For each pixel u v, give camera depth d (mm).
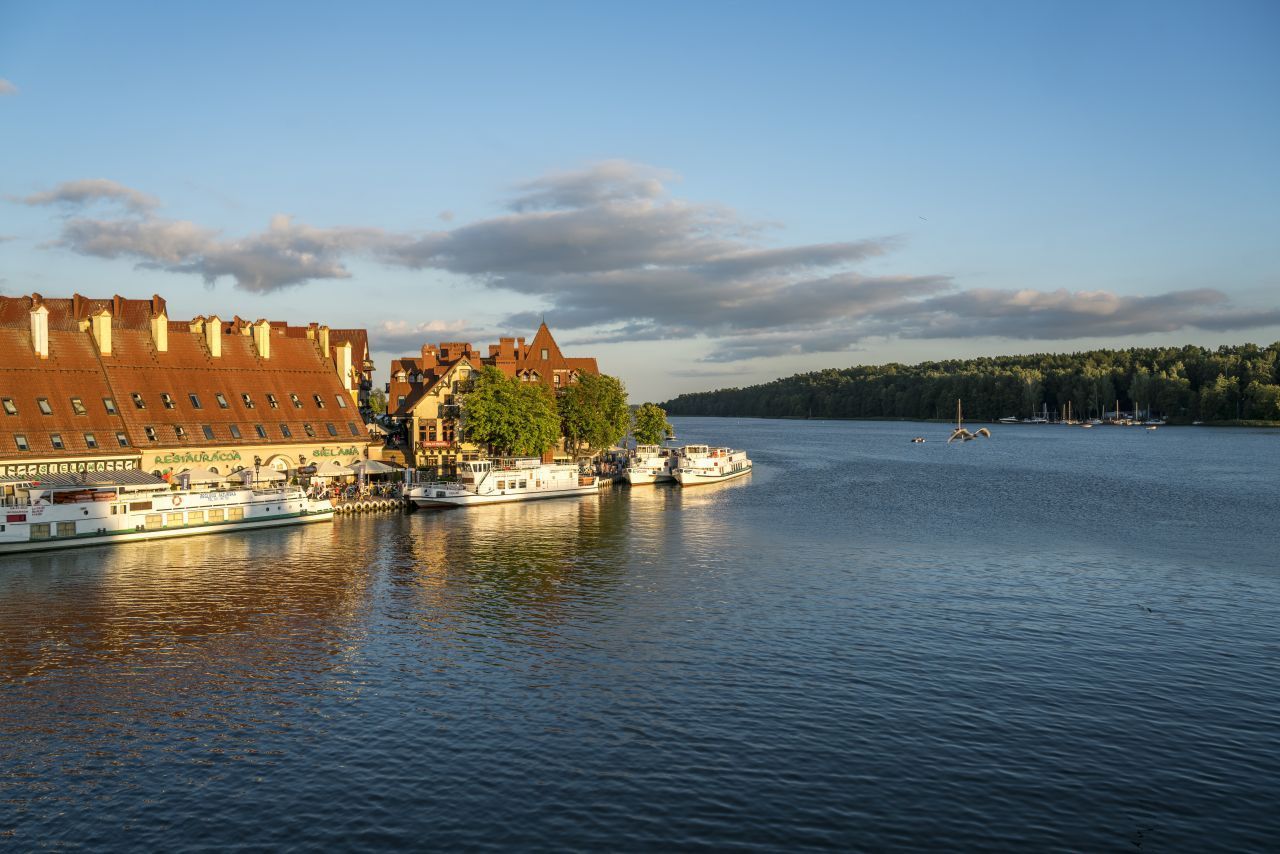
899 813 34375
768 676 48812
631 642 55000
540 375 172375
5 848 32000
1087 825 33531
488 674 49312
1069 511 113438
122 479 91062
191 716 43562
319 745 40344
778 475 171500
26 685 47531
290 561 79125
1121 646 53906
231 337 118875
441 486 117688
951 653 52594
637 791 36062
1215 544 87938
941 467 186250
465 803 35188
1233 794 35719
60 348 99312
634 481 150125
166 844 32344
